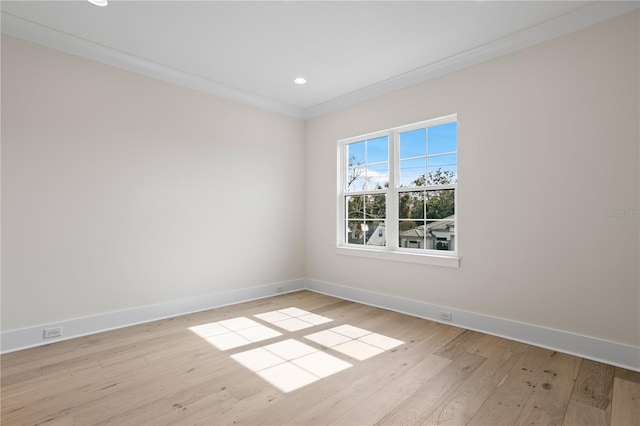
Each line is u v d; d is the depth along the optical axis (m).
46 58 2.87
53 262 2.89
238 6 2.47
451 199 3.48
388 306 3.89
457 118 3.30
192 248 3.77
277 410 1.88
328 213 4.66
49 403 1.94
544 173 2.77
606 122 2.48
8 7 2.49
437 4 2.44
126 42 3.01
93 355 2.60
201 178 3.86
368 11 2.53
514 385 2.15
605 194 2.48
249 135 4.34
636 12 2.36
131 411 1.87
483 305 3.12
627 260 2.40
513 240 2.94
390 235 3.95
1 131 2.66
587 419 1.80
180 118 3.70
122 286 3.27
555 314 2.71
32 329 2.77
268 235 4.53
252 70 3.58
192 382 2.19
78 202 3.02
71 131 2.99
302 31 2.82
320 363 2.47
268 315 3.65
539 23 2.68
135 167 3.36
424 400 1.98
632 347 2.36
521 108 2.89
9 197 2.70
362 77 3.74
